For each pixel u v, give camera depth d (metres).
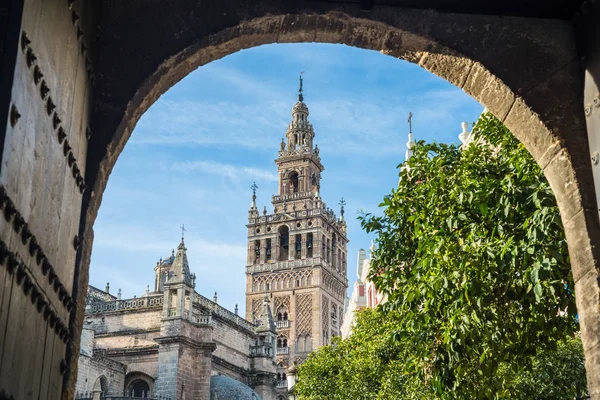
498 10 7.98
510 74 7.81
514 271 14.54
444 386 15.92
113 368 78.00
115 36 7.77
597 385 6.82
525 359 15.91
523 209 13.88
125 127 7.70
